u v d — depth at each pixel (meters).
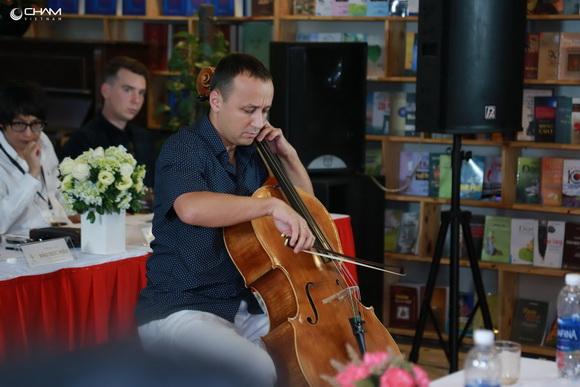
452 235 5.91
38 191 5.32
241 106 3.87
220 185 3.96
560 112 6.83
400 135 7.36
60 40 7.59
